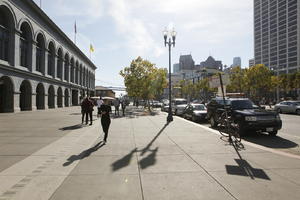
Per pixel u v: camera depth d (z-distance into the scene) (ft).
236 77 186.39
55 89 138.41
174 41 66.13
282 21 419.33
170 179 17.75
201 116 63.72
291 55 401.49
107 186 16.40
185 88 310.65
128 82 136.87
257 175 18.52
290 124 56.80
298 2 385.70
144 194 15.08
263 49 469.98
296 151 28.68
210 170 19.83
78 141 33.01
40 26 113.70
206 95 263.49
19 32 93.71
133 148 28.40
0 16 86.79
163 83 144.97
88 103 53.16
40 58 119.14
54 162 22.38
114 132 41.42
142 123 56.03
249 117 38.06
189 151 26.66
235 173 19.04
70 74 175.94
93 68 282.56
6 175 18.70
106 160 23.07
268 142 34.47
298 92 279.08
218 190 15.67
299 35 385.29
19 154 25.50
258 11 482.69
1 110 96.07
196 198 14.48
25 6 98.27
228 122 33.42
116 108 84.02
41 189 15.90
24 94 106.83
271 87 192.03
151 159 23.36
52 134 39.37
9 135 38.32
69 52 166.20
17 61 92.63
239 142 31.50
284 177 18.04
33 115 80.69
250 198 14.44
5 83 90.74
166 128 46.55
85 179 17.79
